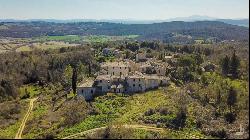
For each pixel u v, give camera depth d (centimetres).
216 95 19238
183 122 16525
